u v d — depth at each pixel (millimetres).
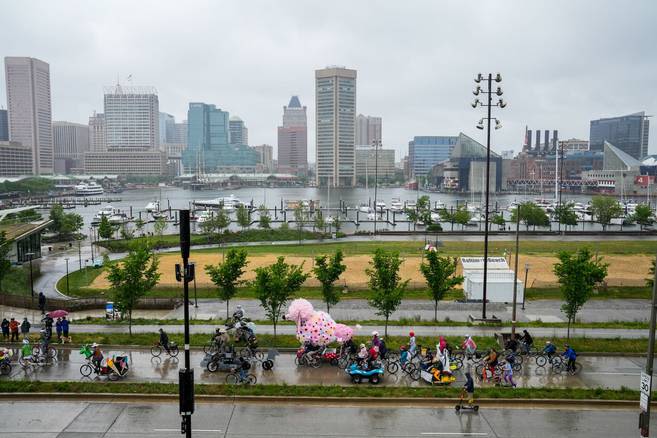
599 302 59750
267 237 110500
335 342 41594
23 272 71625
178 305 55531
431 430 28000
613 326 48750
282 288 41500
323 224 123312
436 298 49531
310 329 37094
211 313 53062
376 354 34656
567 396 31953
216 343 36812
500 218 135750
